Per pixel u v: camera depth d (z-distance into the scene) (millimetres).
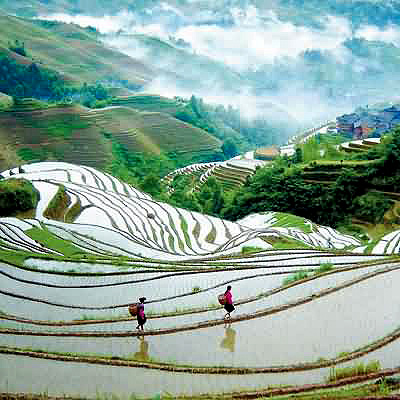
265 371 20047
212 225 84562
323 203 107875
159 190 127250
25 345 23891
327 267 34000
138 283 34969
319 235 81500
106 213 73875
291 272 35156
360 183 104500
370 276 31078
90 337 24641
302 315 25531
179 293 32062
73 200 79375
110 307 30297
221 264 39156
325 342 22297
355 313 25344
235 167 168250
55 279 36562
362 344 21906
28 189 71750
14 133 182500
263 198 117938
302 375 19734
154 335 24375
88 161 179875
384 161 102188
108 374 20484
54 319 28531
